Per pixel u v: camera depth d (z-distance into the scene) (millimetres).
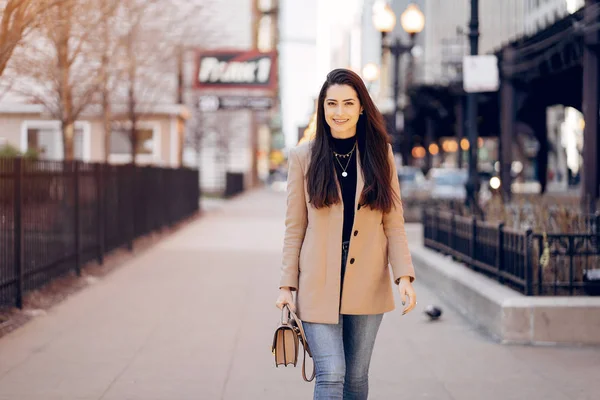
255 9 58250
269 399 6301
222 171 56688
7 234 9680
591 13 22219
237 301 11188
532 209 11070
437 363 7496
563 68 28484
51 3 10383
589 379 6879
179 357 7723
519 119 49625
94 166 14656
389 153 4395
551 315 8258
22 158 10086
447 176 34844
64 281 12398
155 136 36844
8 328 8984
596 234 8750
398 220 4426
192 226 26516
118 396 6348
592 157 23922
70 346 8180
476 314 9547
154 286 12625
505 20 55750
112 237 16234
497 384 6746
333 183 4258
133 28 19250
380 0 24844
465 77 15773
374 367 7367
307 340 4324
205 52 38094
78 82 17938
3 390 6488
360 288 4301
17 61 15531
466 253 11633
